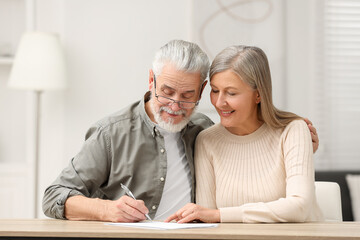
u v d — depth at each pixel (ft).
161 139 8.52
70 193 7.67
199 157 8.77
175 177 8.61
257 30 16.62
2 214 16.08
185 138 8.80
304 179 7.64
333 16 17.12
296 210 7.23
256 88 8.16
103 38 16.29
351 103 17.31
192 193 8.68
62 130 16.30
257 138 8.58
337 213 8.90
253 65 8.01
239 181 8.39
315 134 8.70
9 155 17.20
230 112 8.14
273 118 8.38
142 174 8.45
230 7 16.49
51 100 16.31
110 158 8.39
